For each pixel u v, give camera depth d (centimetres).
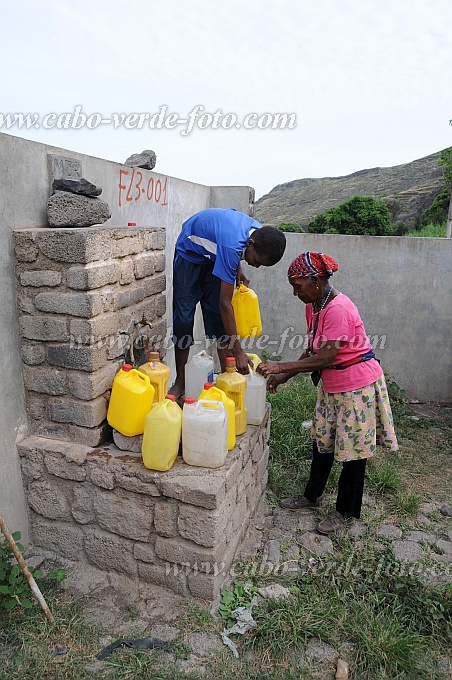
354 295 614
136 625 253
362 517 350
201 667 230
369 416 306
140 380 277
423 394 620
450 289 583
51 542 298
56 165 293
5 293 265
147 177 441
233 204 642
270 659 236
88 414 279
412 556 312
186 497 255
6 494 279
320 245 616
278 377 336
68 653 232
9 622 247
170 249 510
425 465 440
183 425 266
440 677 229
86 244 254
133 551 277
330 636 247
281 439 439
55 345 275
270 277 644
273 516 351
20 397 285
